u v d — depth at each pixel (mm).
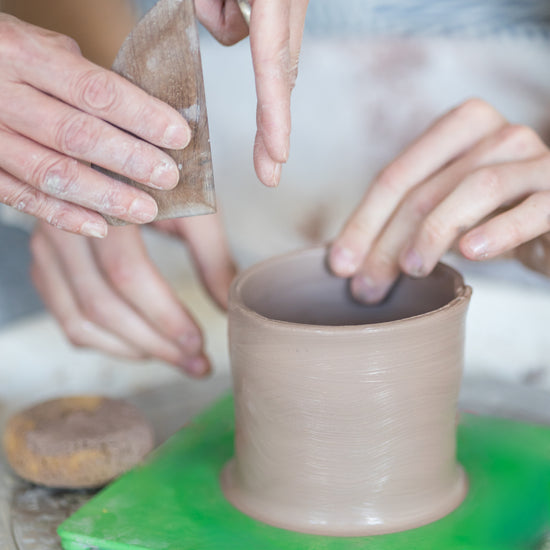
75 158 542
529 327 916
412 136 1398
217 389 855
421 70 1339
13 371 897
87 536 567
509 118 1302
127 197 536
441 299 636
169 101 511
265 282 651
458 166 694
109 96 504
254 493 592
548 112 1265
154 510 600
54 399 765
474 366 855
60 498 673
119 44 1157
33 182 547
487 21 1254
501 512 587
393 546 545
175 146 510
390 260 675
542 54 1234
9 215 1364
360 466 551
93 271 849
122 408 749
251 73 1445
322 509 564
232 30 605
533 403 783
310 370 531
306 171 1497
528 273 1293
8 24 544
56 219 573
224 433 715
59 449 671
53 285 884
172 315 826
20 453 681
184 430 721
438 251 630
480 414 759
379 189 697
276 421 556
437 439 572
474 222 635
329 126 1452
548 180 659
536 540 554
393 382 534
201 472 652
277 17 487
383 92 1389
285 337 529
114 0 1164
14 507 658
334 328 522
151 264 833
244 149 1518
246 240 1461
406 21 1315
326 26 1383
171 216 546
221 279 923
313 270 682
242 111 1490
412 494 569
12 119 531
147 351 860
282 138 514
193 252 935
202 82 496
